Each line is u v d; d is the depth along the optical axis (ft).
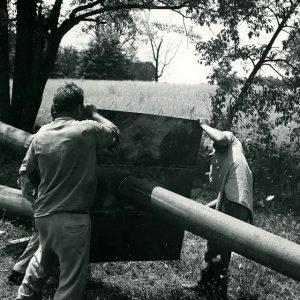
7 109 50.11
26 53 51.11
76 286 11.36
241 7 43.24
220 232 12.25
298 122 45.83
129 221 15.44
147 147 15.24
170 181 15.93
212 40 43.73
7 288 15.25
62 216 11.46
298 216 31.37
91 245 15.28
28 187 12.76
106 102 83.71
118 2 53.72
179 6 50.98
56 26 52.01
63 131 11.84
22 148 15.81
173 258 16.94
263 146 45.65
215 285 15.80
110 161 14.71
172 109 75.25
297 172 43.09
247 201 15.08
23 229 20.68
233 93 45.29
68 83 12.63
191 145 16.02
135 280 17.16
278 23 44.11
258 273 18.34
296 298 16.90
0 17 48.14
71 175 11.63
